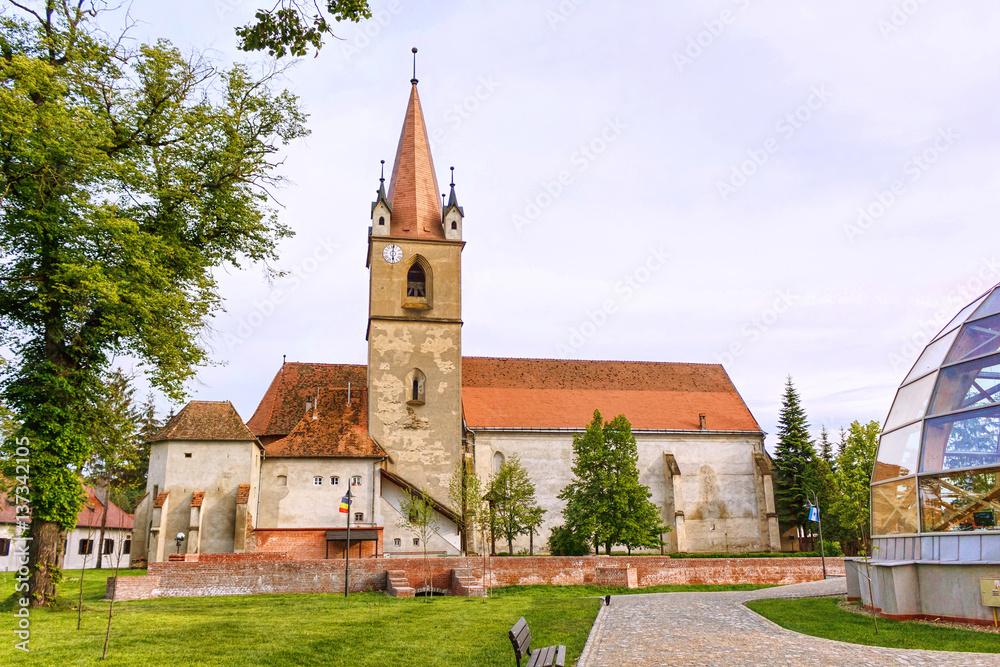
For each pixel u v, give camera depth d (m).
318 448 49.81
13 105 19.14
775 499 65.62
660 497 61.53
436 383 54.38
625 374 68.69
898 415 24.55
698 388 69.12
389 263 55.94
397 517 48.94
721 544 61.50
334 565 33.31
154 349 25.02
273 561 32.66
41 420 23.70
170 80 25.20
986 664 13.02
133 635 18.41
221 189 26.48
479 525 49.97
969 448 20.77
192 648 16.78
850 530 62.44
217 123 26.12
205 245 27.19
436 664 15.07
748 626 18.38
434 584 35.47
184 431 46.41
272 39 12.12
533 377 65.69
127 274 22.84
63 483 23.95
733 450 63.78
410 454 52.75
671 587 37.91
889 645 15.46
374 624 20.64
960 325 23.17
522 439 59.28
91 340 24.34
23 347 24.27
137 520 45.28
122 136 24.53
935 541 20.55
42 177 20.50
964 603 18.19
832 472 64.19
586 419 61.81
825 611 20.75
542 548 57.06
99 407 25.48
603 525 48.50
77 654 15.80
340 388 55.72
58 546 24.14
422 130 60.81
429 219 57.88
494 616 22.22
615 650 15.75
